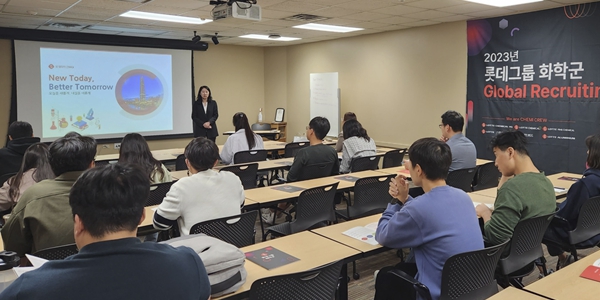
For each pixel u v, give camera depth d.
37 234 2.04
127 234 1.09
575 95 5.61
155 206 3.08
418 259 2.00
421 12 6.03
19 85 7.66
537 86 5.98
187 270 1.12
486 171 4.53
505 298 1.65
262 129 9.46
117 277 1.01
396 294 2.15
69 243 2.06
